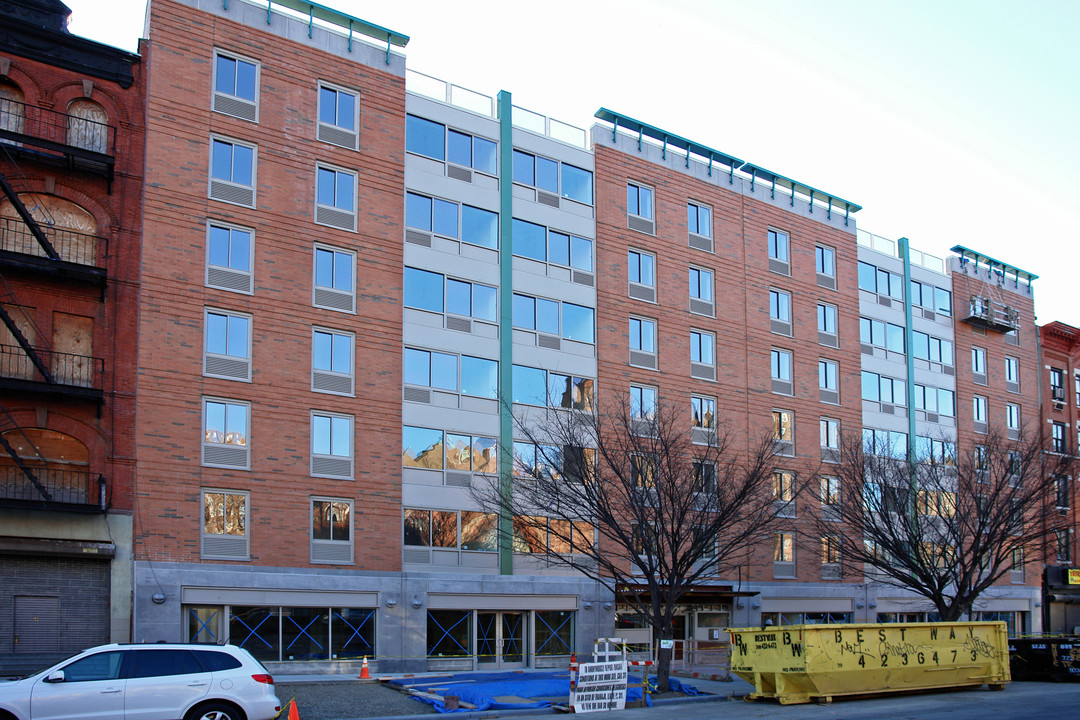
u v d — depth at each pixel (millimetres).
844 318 45156
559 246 35969
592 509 28781
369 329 30891
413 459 31172
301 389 29297
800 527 39938
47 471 25219
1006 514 34469
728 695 23922
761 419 40625
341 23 32344
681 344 38625
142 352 26797
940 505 35438
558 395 34625
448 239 33156
